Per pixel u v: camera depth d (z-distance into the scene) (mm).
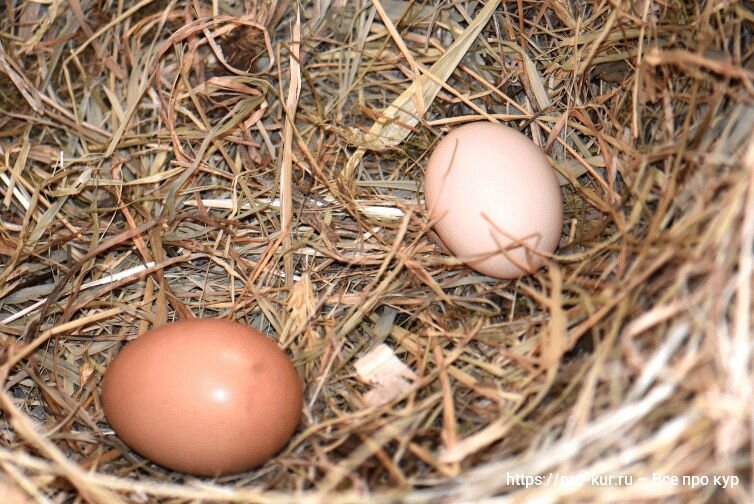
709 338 338
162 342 373
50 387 410
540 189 389
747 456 337
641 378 338
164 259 428
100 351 425
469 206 388
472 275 416
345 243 433
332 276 425
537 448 353
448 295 413
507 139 396
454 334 398
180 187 437
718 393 334
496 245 388
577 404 345
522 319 398
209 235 439
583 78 421
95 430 393
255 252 435
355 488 350
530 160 393
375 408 380
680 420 334
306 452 385
